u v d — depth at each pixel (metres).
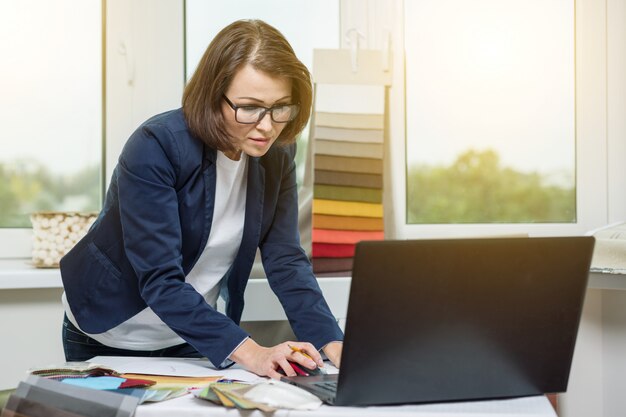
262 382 1.20
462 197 2.69
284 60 1.46
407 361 1.12
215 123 1.50
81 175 2.53
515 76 2.70
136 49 2.52
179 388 1.22
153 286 1.46
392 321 1.09
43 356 2.37
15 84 2.48
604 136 2.72
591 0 2.72
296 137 1.61
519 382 1.19
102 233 1.67
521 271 1.14
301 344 1.43
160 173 1.50
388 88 2.59
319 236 2.47
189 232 1.61
